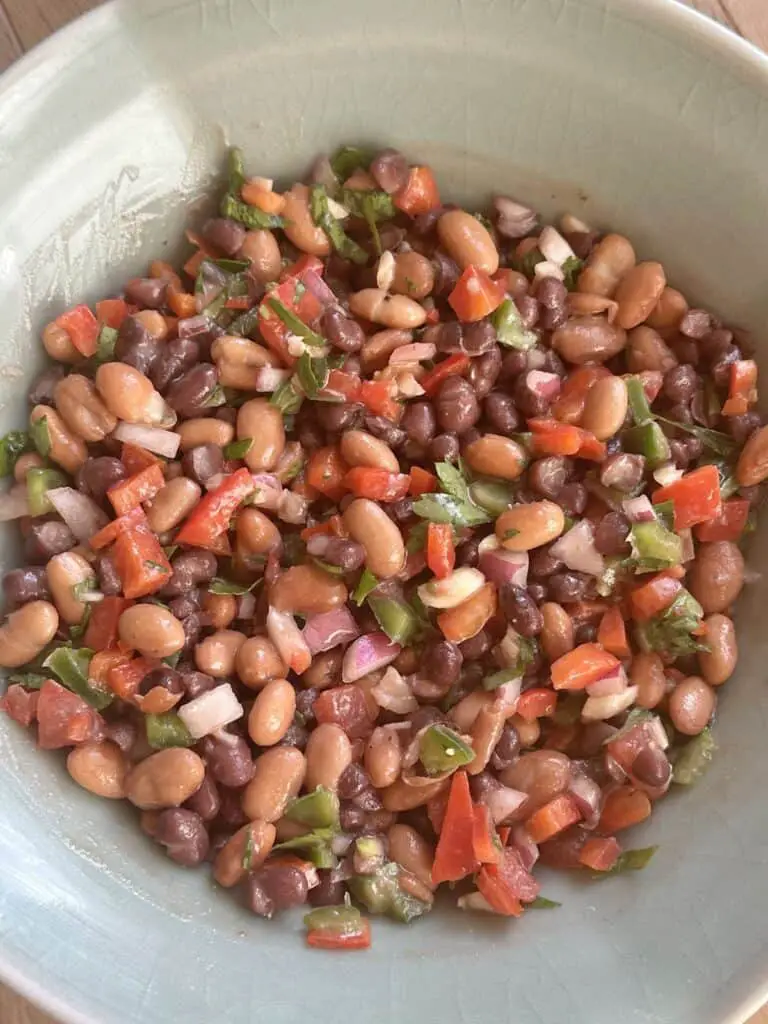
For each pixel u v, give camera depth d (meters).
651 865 0.22
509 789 0.22
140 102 0.21
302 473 0.23
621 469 0.23
